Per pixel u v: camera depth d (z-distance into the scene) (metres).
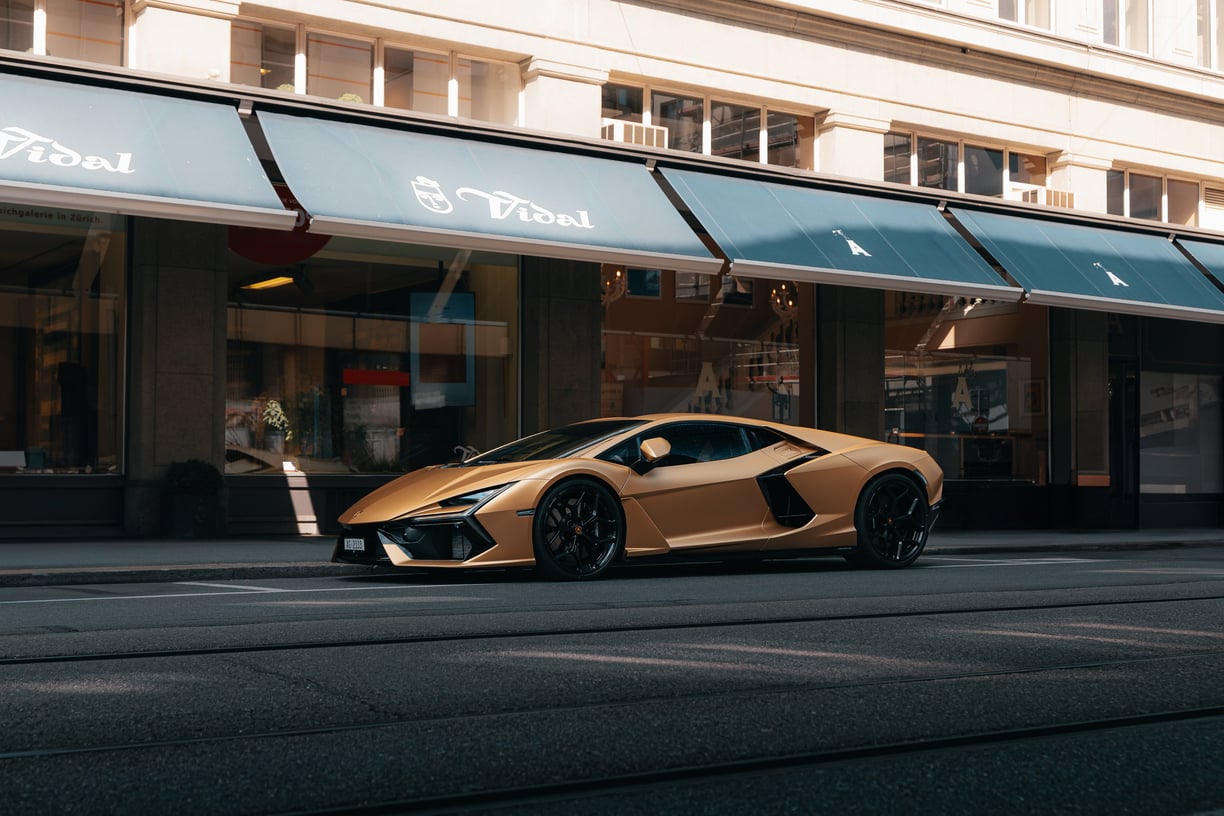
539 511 8.98
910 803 3.26
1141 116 21.09
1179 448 20.78
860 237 15.59
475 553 8.84
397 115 13.55
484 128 14.05
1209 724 4.30
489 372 15.73
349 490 14.82
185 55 13.78
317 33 14.86
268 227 11.84
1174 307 17.55
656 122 16.89
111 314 13.79
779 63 17.55
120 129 11.70
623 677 4.97
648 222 14.05
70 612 7.08
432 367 15.38
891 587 8.74
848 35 18.08
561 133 14.73
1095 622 6.79
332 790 3.34
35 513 13.25
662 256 13.62
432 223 12.42
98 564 10.17
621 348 16.39
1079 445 19.53
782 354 17.69
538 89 15.86
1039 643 5.98
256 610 7.18
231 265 14.20
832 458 10.21
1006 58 19.52
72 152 11.20
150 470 13.57
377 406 15.04
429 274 15.44
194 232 13.83
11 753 3.72
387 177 12.74
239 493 14.14
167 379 13.64
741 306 17.39
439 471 9.70
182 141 11.91
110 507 13.63
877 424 17.98
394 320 15.20
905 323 18.47
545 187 13.79
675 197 15.55
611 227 13.67
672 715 4.30
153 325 13.59
